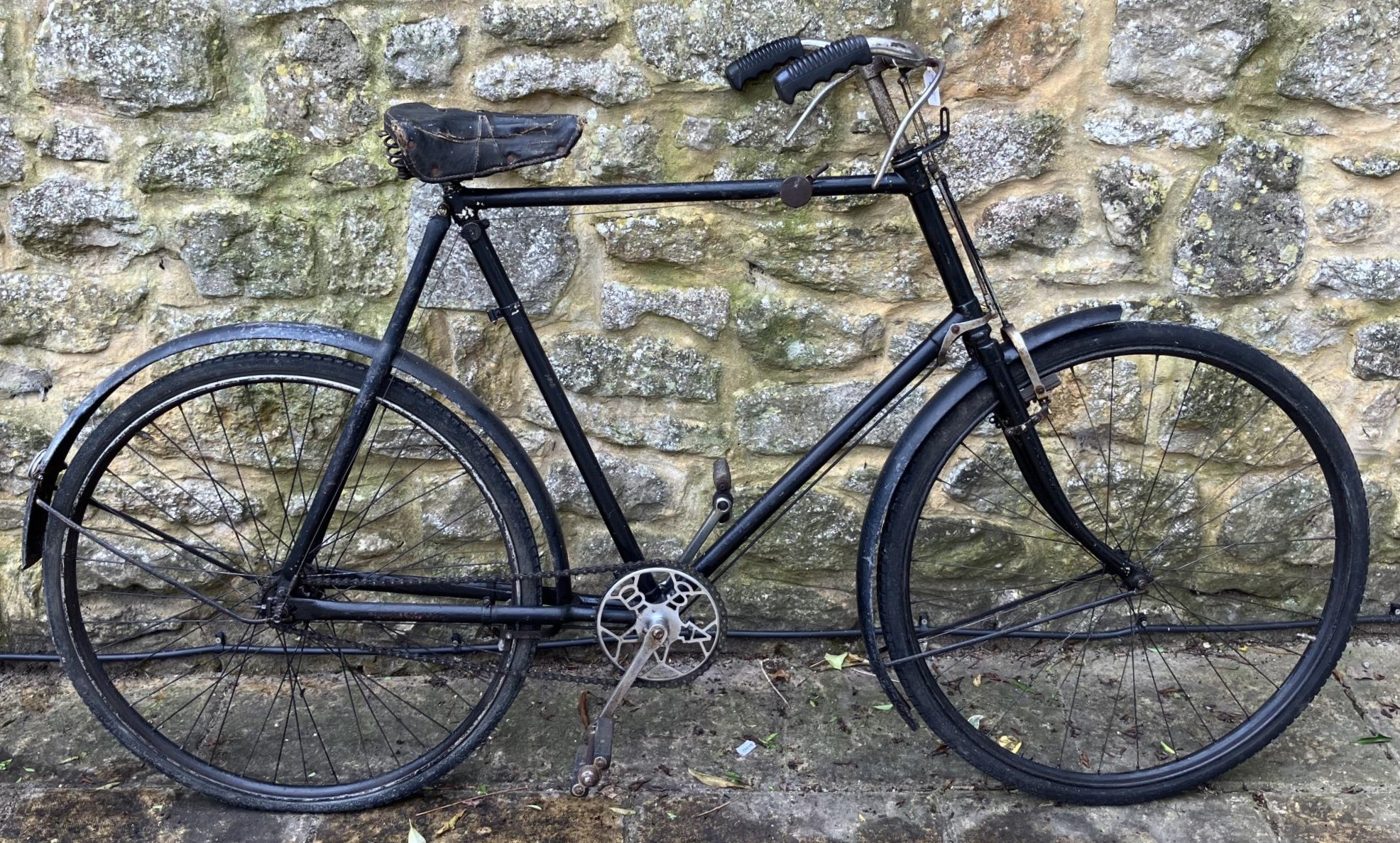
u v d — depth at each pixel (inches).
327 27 70.6
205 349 78.8
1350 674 83.6
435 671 86.3
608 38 70.8
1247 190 74.6
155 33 69.9
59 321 77.2
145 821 70.5
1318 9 70.5
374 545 84.2
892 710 81.0
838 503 83.2
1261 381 68.8
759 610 87.0
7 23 69.9
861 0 69.8
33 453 80.6
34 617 84.6
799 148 73.2
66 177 73.4
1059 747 76.9
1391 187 74.1
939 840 68.5
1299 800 71.6
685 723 79.5
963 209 75.5
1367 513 71.6
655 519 84.4
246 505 82.7
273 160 73.4
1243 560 86.0
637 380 80.1
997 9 70.2
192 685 84.4
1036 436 66.9
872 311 78.0
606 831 69.1
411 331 78.3
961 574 86.9
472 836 68.9
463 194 63.3
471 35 70.8
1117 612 87.8
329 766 75.9
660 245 75.9
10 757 75.9
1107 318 66.1
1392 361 78.7
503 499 68.6
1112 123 73.2
